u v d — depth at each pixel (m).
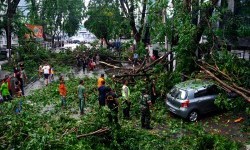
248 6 22.34
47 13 59.44
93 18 52.16
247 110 12.71
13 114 11.07
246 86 13.64
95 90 18.84
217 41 17.08
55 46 68.31
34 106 16.20
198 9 17.34
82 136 10.02
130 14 29.31
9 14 35.69
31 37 36.47
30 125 9.88
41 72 26.20
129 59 30.25
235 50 21.89
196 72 16.23
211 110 14.57
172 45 18.83
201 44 17.22
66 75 27.05
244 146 11.00
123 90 14.15
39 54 33.88
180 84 15.14
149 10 19.36
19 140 9.12
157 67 18.52
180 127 13.06
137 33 29.92
